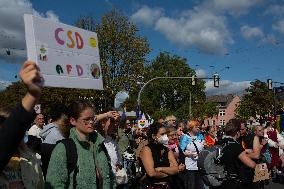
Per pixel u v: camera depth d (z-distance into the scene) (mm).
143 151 5570
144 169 5594
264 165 6477
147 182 5527
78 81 5559
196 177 8680
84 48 5715
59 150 3438
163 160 5527
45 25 5109
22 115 1823
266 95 53875
